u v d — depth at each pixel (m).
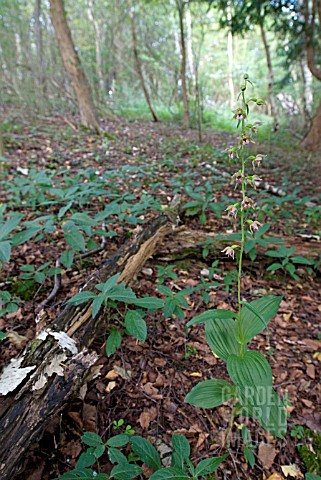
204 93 15.69
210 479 1.41
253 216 3.52
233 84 20.06
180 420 1.64
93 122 8.81
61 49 8.56
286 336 2.22
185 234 2.99
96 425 1.56
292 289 2.70
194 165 5.87
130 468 1.21
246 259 2.89
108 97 14.56
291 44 10.70
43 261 2.75
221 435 1.59
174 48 16.66
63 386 1.41
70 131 8.16
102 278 2.12
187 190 3.65
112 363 1.87
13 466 1.18
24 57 11.02
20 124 8.04
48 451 1.41
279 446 1.57
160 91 17.28
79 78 8.64
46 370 1.42
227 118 14.12
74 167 5.44
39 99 9.77
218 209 3.32
